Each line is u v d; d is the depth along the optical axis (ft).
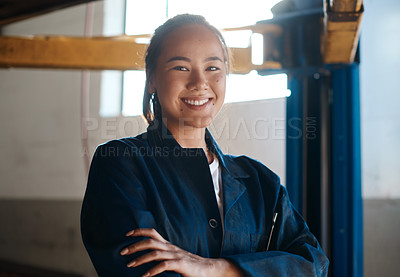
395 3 13.69
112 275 2.88
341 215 7.73
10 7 8.09
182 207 3.13
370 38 13.92
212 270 2.88
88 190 3.25
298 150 7.86
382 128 13.60
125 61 8.81
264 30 7.80
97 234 3.03
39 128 22.04
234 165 3.61
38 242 21.42
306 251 3.39
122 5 19.26
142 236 2.90
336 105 7.87
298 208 7.76
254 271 3.00
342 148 7.80
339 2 6.07
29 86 22.67
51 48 8.86
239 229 3.25
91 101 19.71
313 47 7.65
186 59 3.25
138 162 3.24
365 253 13.44
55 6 7.88
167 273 2.76
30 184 22.08
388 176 13.42
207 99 3.30
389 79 13.60
